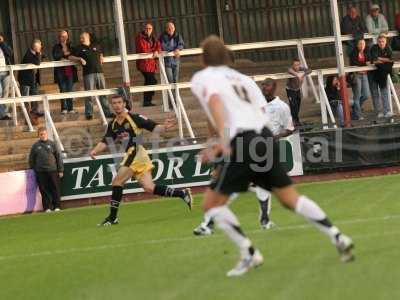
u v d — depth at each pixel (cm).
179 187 5775
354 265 2561
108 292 2541
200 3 8669
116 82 8056
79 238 3931
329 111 6247
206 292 2397
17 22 8419
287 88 6297
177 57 6781
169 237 3606
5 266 3281
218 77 2516
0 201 5612
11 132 6400
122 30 6184
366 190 4944
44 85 7531
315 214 2525
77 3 8494
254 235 3362
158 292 2466
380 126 5944
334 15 6297
